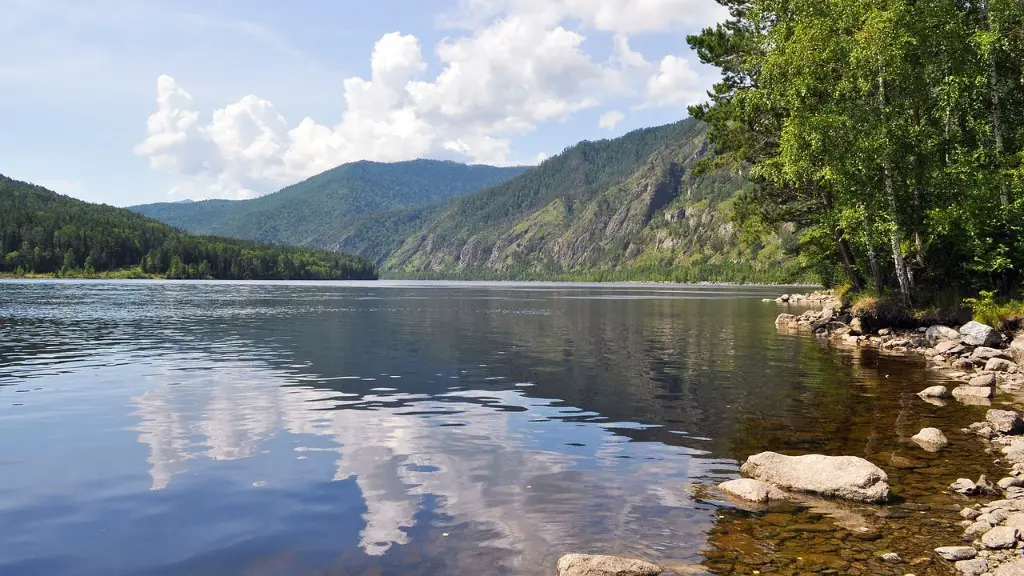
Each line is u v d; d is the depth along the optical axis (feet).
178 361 88.43
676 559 25.80
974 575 24.17
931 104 112.27
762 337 127.75
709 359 92.17
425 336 129.18
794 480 34.81
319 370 80.74
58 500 32.86
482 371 80.18
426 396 62.69
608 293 517.55
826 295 289.12
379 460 40.14
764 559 25.77
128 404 57.82
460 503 32.35
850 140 108.78
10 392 63.67
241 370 80.23
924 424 49.78
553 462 39.65
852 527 29.22
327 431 47.83
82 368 81.00
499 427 49.29
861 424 49.85
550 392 64.95
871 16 106.42
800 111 117.19
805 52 112.98
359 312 215.51
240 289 479.82
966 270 114.93
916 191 112.47
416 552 26.48
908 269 121.90
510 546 27.07
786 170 118.83
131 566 25.25
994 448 42.60
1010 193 107.45
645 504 32.19
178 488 34.76
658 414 54.03
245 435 46.52
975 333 92.22
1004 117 114.11
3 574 24.45
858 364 86.07
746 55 143.33
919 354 97.86
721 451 42.27
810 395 62.69
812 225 158.40
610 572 23.86
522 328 151.84
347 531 28.73
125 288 458.50
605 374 77.30
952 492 34.09
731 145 152.76
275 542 27.53
